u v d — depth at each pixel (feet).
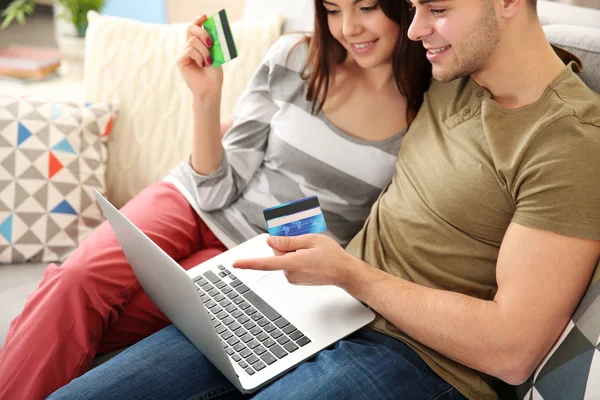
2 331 4.05
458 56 3.27
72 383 3.30
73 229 4.79
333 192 4.15
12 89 7.14
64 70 7.82
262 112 4.39
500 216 3.31
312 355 3.30
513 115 3.28
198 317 3.02
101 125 5.05
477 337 3.05
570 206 2.95
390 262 3.68
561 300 2.95
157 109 5.17
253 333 3.42
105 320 3.90
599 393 2.69
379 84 4.11
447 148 3.56
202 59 4.03
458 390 3.26
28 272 4.61
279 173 4.32
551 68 3.24
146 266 3.38
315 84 4.16
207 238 4.47
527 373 3.05
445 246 3.48
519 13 3.15
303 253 3.29
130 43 5.24
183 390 3.34
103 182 5.02
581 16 4.04
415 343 3.35
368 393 3.10
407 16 3.79
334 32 3.96
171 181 4.58
